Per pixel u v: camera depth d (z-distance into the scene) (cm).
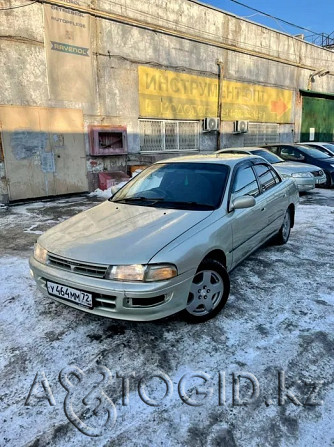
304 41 1633
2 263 441
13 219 681
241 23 1299
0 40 750
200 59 1186
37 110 830
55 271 276
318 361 250
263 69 1452
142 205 351
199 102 1217
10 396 220
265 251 486
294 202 526
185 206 336
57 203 844
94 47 908
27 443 187
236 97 1355
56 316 313
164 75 1088
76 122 909
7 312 319
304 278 392
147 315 252
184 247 269
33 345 271
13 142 805
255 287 369
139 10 981
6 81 773
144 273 248
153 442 187
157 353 260
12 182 819
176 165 402
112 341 275
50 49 826
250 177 406
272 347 266
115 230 296
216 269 300
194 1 1120
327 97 1889
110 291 248
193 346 268
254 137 1486
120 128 988
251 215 371
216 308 306
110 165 1009
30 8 779
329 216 695
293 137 1716
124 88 995
